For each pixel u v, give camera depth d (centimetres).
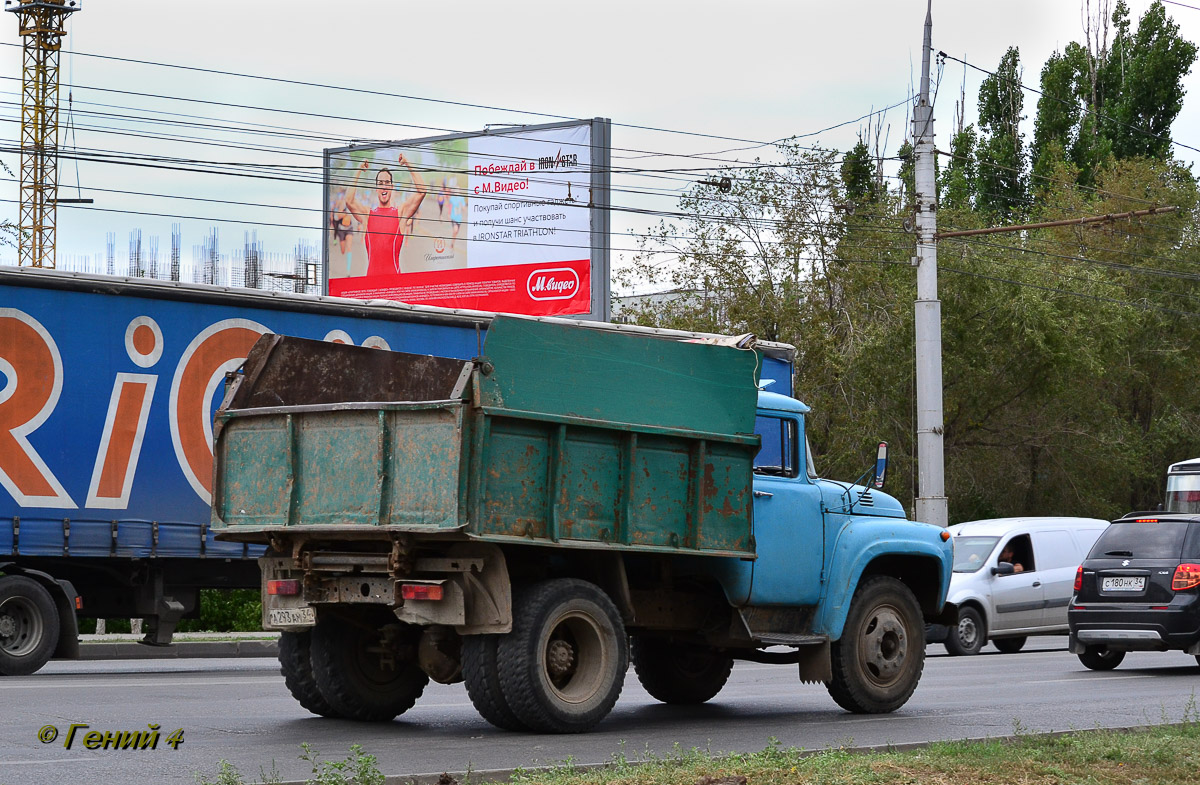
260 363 1060
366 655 1052
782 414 1135
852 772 738
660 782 706
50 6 5250
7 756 816
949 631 2209
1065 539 2406
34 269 1519
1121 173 4988
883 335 3553
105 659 1945
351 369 1105
